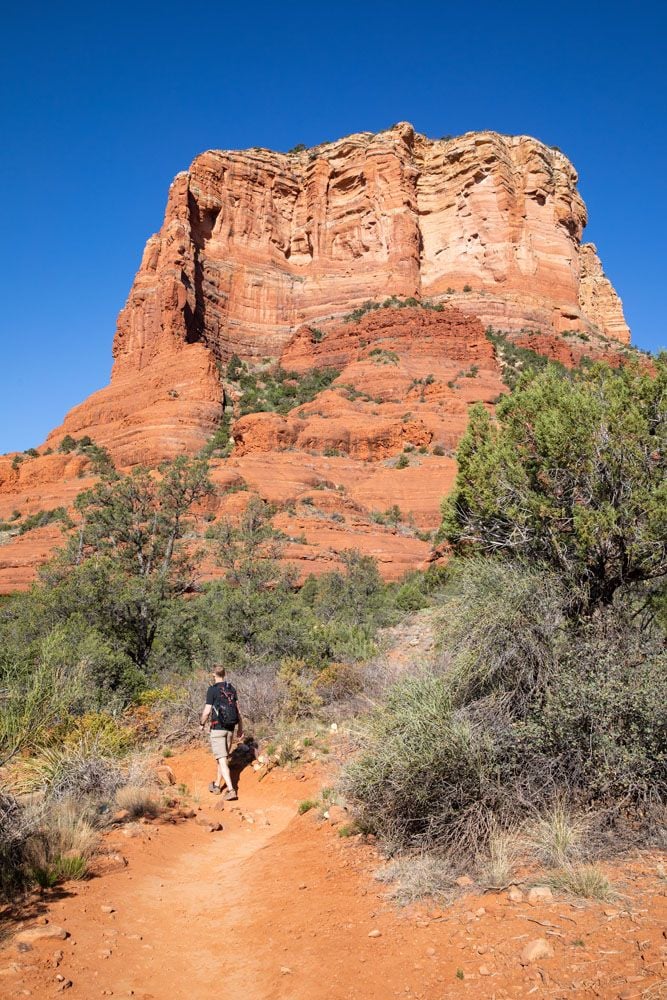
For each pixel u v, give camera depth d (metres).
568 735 4.91
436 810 4.80
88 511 27.20
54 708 6.67
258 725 11.17
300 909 4.42
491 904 3.83
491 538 8.95
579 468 7.82
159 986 3.54
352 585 32.69
